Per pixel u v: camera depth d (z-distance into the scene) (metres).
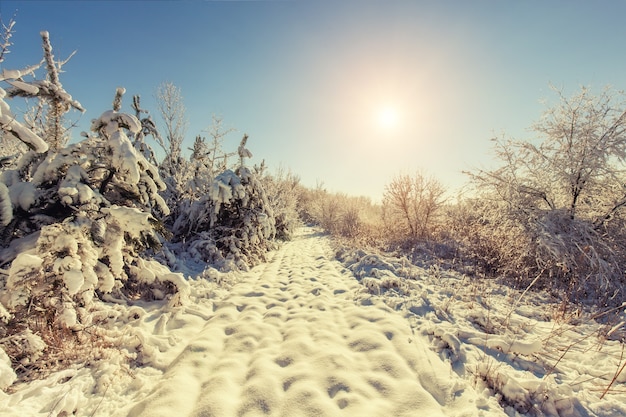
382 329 4.07
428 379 3.03
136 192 4.89
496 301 5.60
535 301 5.70
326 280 6.76
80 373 2.87
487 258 7.89
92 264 3.54
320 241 13.36
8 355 2.74
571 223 6.77
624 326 4.43
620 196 6.57
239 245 8.30
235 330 4.09
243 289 5.88
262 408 2.60
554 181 7.25
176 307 4.62
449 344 3.63
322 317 4.53
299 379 2.97
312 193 25.23
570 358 3.54
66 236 3.28
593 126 6.70
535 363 3.44
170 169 9.38
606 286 5.57
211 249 7.83
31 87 3.60
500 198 7.91
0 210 3.54
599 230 6.75
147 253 6.16
